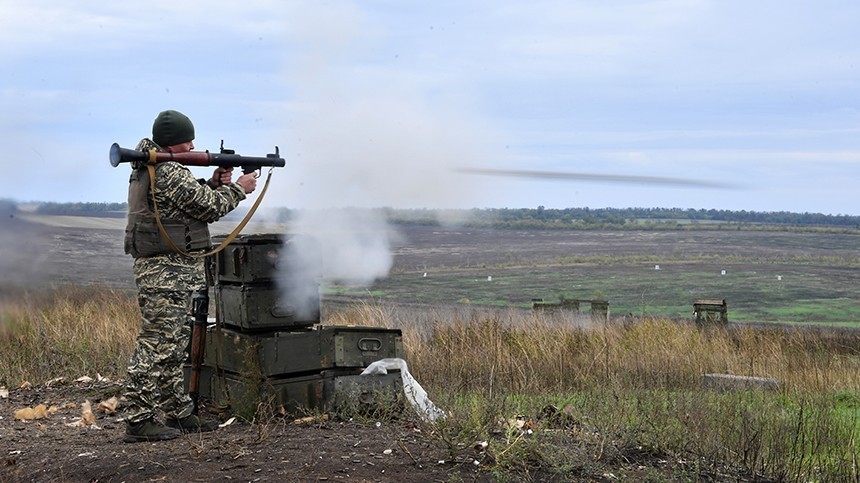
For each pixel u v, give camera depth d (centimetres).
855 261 6525
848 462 565
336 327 646
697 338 1391
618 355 1144
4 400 776
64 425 662
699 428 598
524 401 753
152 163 559
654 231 10419
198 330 662
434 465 495
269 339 618
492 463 502
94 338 1007
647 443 573
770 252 7506
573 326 1391
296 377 631
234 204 591
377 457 507
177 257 576
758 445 568
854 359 1409
